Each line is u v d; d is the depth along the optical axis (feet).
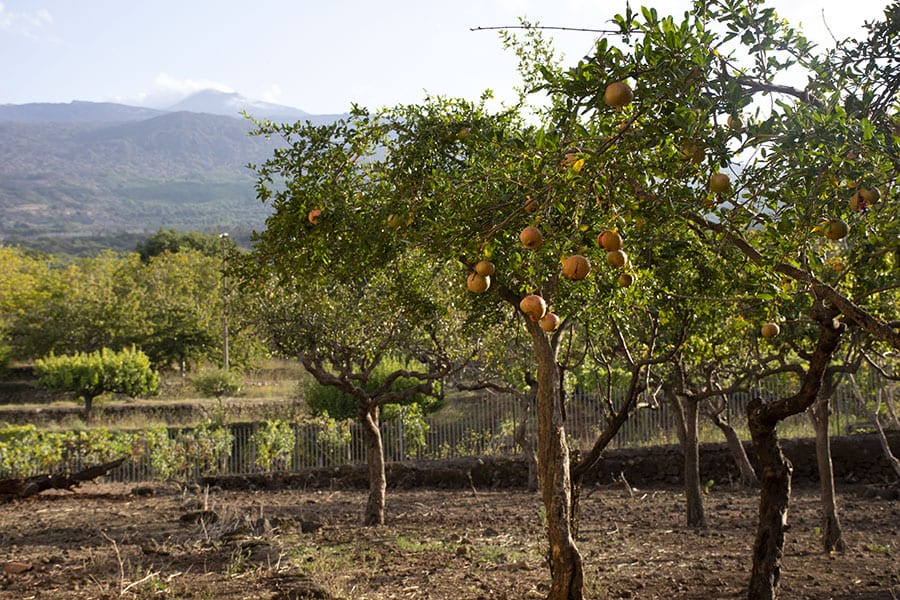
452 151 18.34
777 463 17.79
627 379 53.16
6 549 32.48
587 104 11.46
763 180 11.52
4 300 163.84
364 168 19.98
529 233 12.39
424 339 38.17
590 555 30.17
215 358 127.13
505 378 50.47
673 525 36.91
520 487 53.16
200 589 24.27
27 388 127.24
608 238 12.13
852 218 13.34
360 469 56.13
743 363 31.17
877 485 46.29
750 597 17.93
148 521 40.14
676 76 10.77
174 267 146.92
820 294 14.39
